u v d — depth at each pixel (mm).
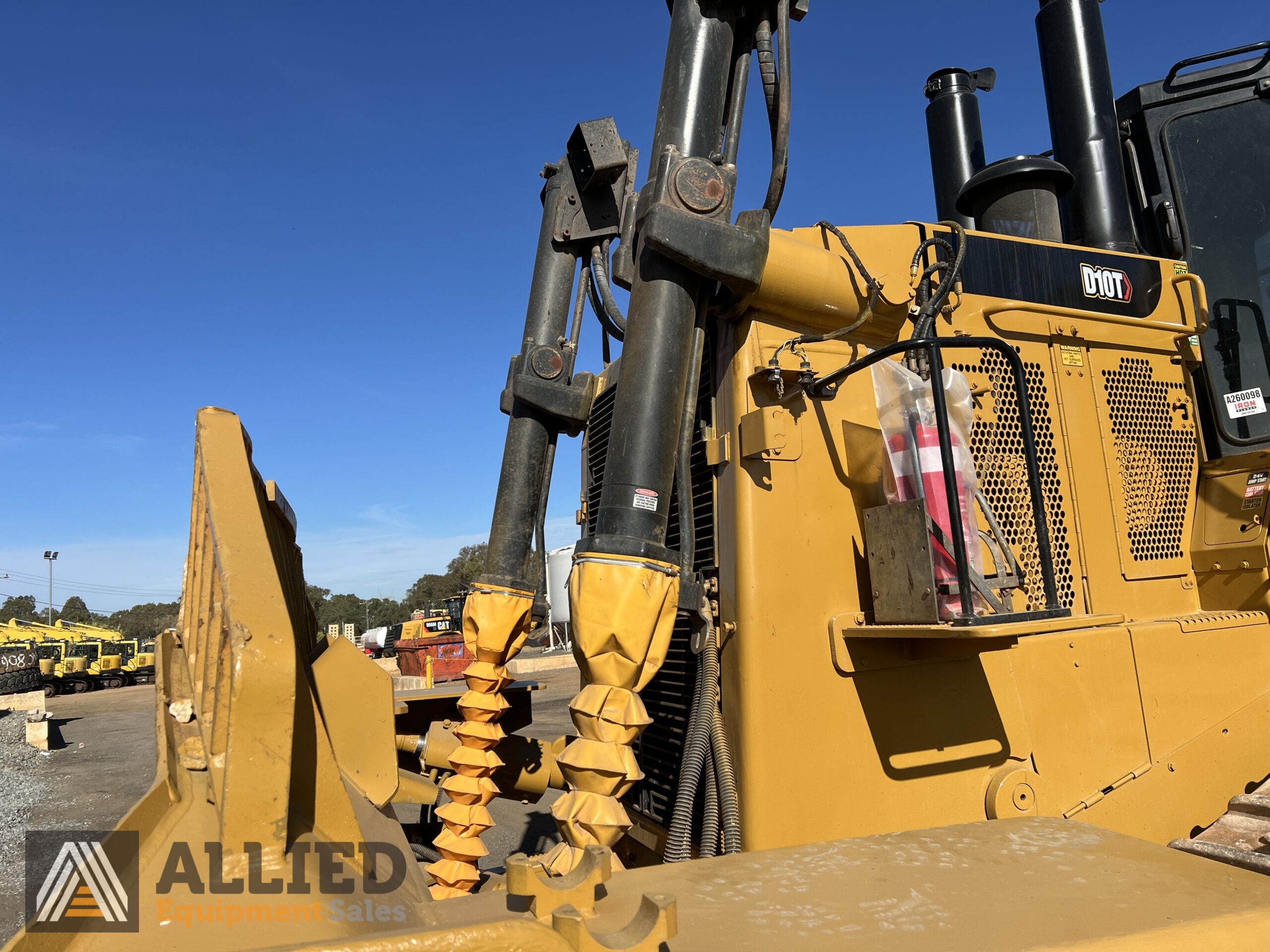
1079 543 2535
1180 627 2518
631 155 2537
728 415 2164
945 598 1875
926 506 1890
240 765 1075
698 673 2059
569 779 1590
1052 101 3361
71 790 7598
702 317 1952
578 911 974
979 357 2463
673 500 2465
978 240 2543
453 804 2334
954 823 2064
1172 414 2826
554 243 2605
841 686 2031
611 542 1607
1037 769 2215
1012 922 1094
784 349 2111
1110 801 2297
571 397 2529
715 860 1398
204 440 1497
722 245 1762
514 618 2408
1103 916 1113
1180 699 2473
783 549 2051
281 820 1080
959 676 2164
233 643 1097
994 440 2434
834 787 1969
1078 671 2332
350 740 1827
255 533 1283
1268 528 2582
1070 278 2693
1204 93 3127
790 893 1224
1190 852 1408
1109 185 3154
